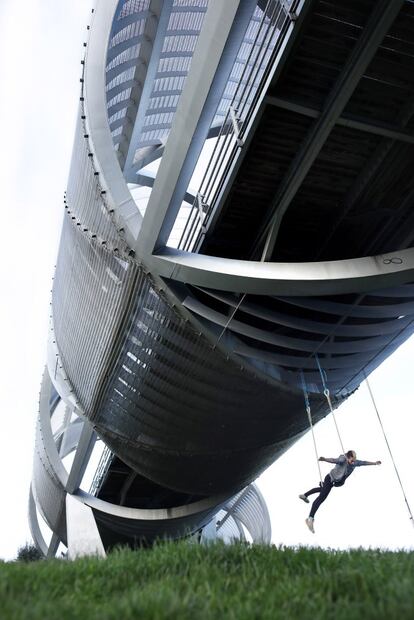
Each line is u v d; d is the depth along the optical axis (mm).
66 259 26078
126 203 17344
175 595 2781
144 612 2574
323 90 13766
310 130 14484
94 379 26172
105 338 23375
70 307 27234
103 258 20406
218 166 16406
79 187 20984
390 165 15453
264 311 17953
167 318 19562
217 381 21797
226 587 3311
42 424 33094
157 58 20719
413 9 11938
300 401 22828
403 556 4133
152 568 3961
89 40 18469
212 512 35062
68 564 4305
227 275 15688
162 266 16766
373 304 19656
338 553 4285
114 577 3779
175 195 14828
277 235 18125
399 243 17312
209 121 13516
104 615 2498
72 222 23031
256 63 14172
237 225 17859
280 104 13719
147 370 23125
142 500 40000
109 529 35219
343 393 23922
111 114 20938
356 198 16438
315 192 16719
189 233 18828
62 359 30312
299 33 12516
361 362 22281
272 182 16250
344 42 12742
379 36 12023
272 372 20828
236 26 11594
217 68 12156
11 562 5270
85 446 31062
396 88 13688
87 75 18281
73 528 30859
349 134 14859
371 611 2475
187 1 19875
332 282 15250
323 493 9930
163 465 29203
